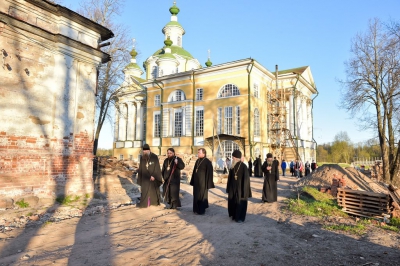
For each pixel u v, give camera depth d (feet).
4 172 24.89
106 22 71.72
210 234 19.52
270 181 33.94
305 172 84.79
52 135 29.19
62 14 30.50
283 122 104.37
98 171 46.47
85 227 20.93
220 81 100.58
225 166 81.71
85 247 16.28
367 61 75.87
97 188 36.17
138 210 27.63
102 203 30.07
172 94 112.68
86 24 32.89
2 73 25.63
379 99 75.15
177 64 134.82
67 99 30.71
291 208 28.68
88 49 32.83
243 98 95.25
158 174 29.37
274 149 106.01
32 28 27.58
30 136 27.35
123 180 43.50
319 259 15.07
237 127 95.91
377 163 81.66
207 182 26.68
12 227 20.29
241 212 23.49
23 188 26.09
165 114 111.96
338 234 19.98
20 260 14.07
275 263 14.40
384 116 74.43
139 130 132.46
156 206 29.68
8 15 25.44
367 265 14.42
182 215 25.91
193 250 16.11
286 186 52.70
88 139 32.58
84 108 32.42
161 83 114.73
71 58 31.37
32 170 26.91
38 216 23.38
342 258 15.29
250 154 92.07
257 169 76.48
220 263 14.26
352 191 27.50
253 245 17.17
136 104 137.08
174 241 17.72
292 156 106.22
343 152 212.64
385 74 72.38
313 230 20.92
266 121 105.91
